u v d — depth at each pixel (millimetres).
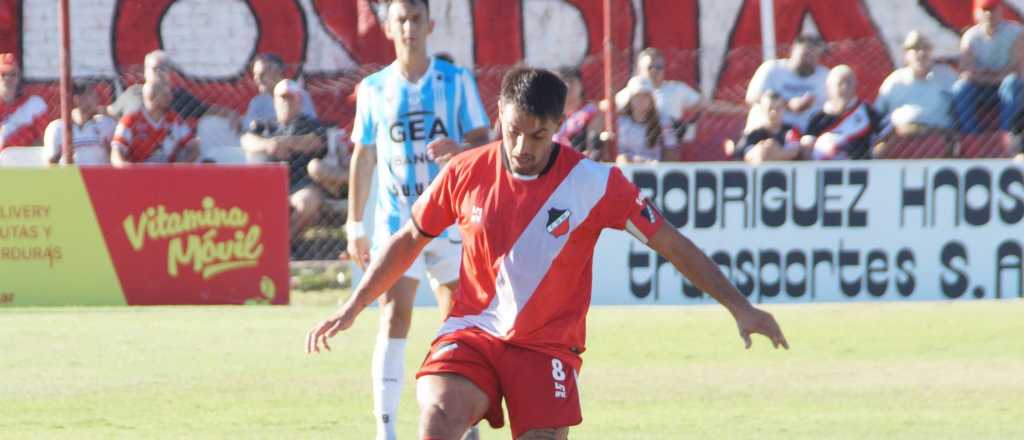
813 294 35531
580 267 14016
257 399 23406
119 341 29438
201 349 28438
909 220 35562
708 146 39625
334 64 45656
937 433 20766
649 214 13859
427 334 30266
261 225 34938
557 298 13984
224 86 45531
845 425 21359
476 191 13969
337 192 37875
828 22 45656
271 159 38281
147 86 38812
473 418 13859
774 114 37531
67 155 36812
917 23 45438
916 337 30125
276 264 35062
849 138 37812
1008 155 38781
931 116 38344
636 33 45250
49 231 34844
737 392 24172
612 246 35312
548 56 45750
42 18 45344
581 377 25609
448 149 19000
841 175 35406
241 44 45656
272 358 27438
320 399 23406
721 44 45375
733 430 20969
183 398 23516
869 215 35531
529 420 13883
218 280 35031
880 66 44875
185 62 45625
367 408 22656
